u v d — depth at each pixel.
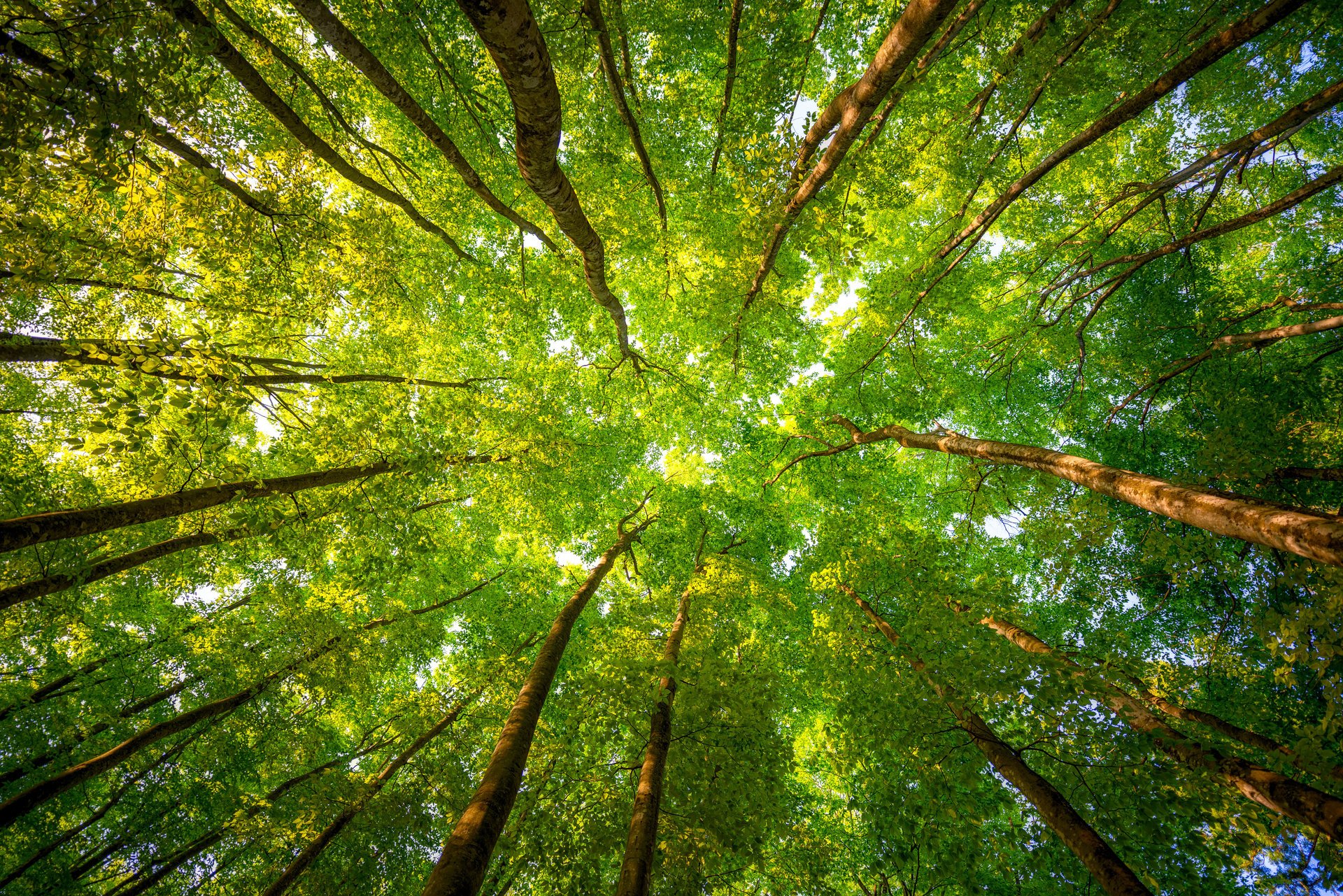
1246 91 10.29
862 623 8.27
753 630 12.77
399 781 9.87
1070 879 7.15
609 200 9.72
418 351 10.62
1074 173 11.56
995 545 13.45
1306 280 10.59
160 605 11.33
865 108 5.75
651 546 14.66
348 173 6.76
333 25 4.60
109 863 10.20
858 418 14.09
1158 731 5.52
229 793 10.50
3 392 8.35
